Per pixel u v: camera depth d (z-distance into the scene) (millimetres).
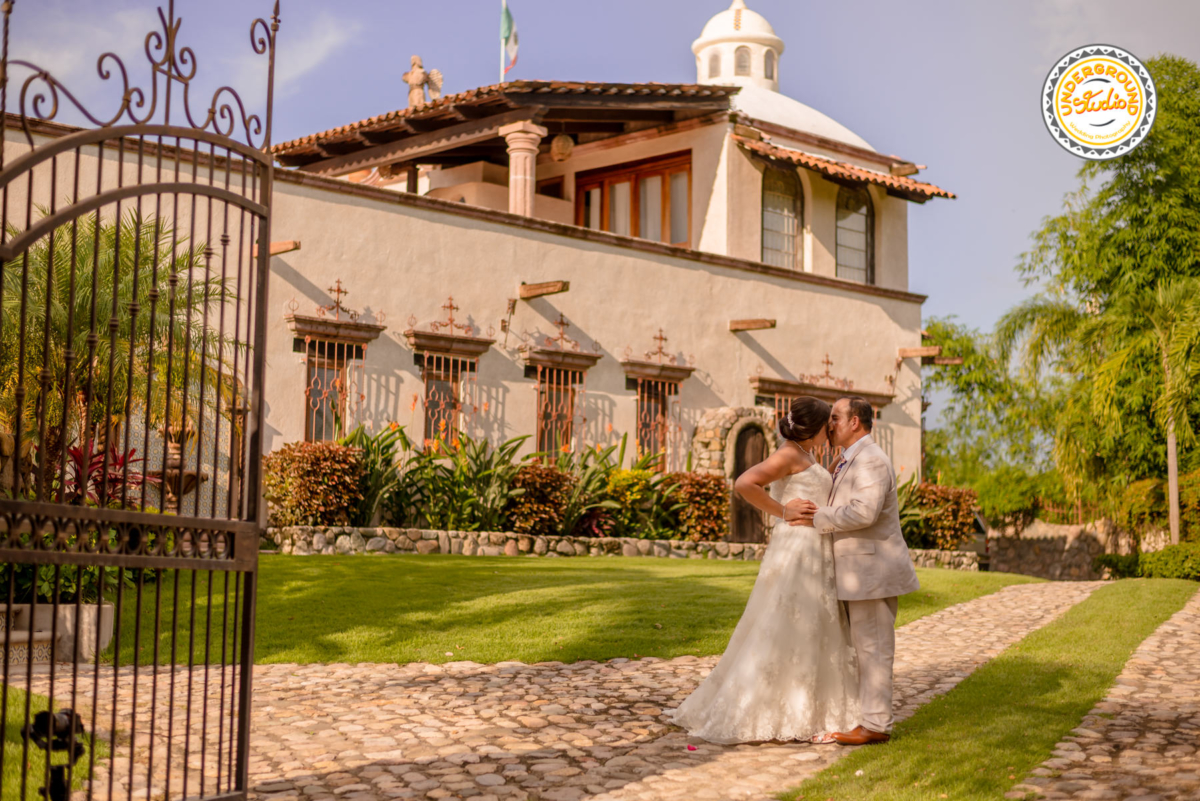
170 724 4109
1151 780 4906
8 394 9078
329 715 6375
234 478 4586
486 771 5176
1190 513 20703
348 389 15312
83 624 7891
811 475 6055
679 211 21750
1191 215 23219
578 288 18062
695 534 17812
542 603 10117
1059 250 24734
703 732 5852
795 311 21094
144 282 9656
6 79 3586
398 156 19953
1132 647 8883
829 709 5863
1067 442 23922
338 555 12852
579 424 17906
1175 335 19984
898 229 23750
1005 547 28922
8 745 5199
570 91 18766
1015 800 4617
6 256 3521
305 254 14922
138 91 4074
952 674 7906
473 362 16719
